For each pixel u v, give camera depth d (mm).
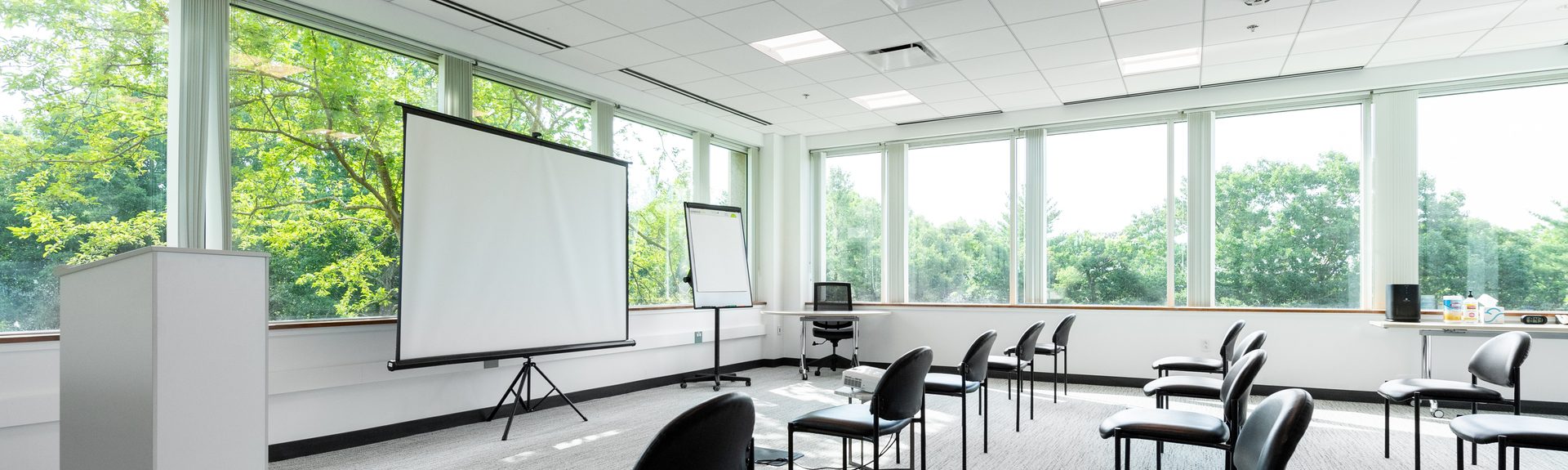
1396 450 4328
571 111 6125
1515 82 5684
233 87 4012
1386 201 5988
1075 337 7117
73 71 3482
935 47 5402
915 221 8289
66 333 1741
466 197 4543
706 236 7121
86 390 1678
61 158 3451
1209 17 4742
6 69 3305
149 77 3697
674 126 7375
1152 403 5895
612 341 5598
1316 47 5414
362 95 4633
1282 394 2084
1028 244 7543
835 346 8023
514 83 5570
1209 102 6637
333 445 4309
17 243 3338
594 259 5496
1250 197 6629
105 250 3562
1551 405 5410
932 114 7691
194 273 1590
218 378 1632
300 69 4324
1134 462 4055
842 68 5938
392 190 4797
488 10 4672
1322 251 6355
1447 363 5742
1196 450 4320
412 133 4250
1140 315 6844
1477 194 5824
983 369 4035
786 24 4910
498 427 5016
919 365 2945
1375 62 5828
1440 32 5059
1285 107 6484
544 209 5098
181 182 3686
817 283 8250
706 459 1692
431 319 4277
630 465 4059
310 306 4344
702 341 7398
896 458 4117
